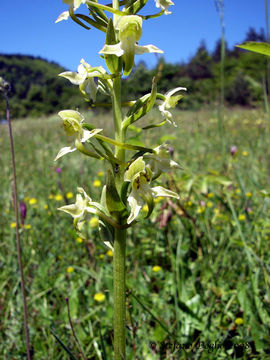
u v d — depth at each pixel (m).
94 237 0.36
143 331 0.23
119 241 0.19
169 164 0.20
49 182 0.54
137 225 0.37
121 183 0.19
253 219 0.34
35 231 0.36
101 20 0.19
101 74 0.19
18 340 0.24
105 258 0.33
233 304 0.25
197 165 0.55
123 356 0.18
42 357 0.22
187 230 0.32
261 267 0.25
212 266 0.29
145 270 0.30
